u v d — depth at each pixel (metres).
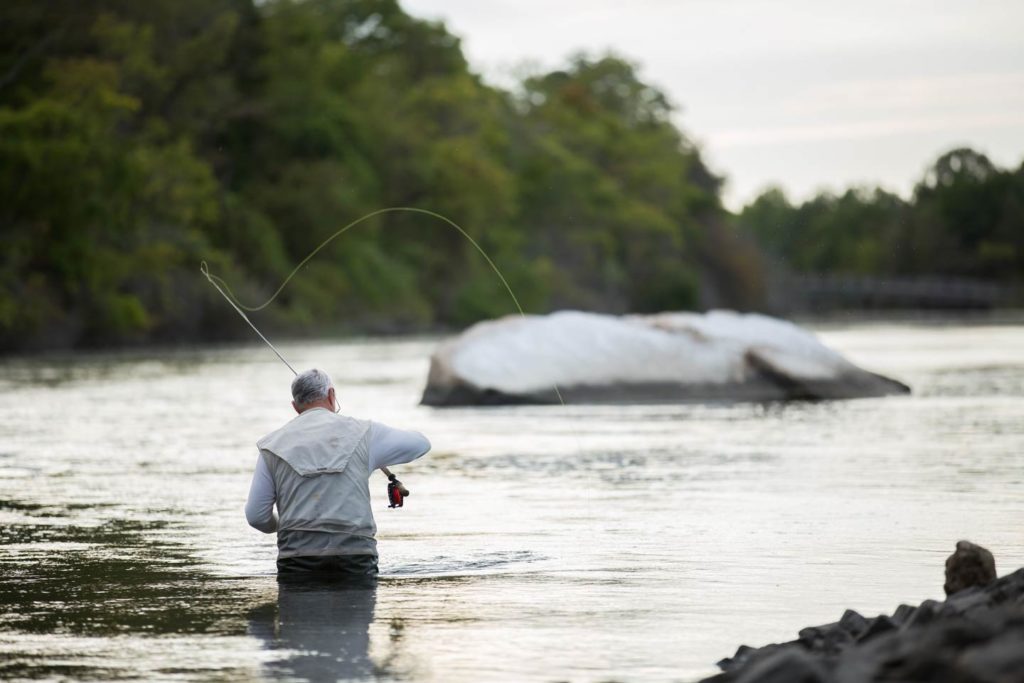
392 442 29.02
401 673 20.34
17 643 22.34
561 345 78.69
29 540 33.00
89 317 186.25
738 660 20.77
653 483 42.88
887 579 27.27
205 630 23.22
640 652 21.59
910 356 138.88
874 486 41.53
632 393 78.06
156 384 103.31
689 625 23.45
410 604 25.27
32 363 145.38
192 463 50.22
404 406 77.38
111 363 144.62
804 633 21.55
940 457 49.50
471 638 22.53
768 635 22.73
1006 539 31.69
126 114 189.12
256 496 28.39
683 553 30.44
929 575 27.62
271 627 23.45
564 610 24.72
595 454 51.59
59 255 171.25
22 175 163.75
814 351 80.75
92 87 183.50
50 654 21.59
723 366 78.94
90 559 30.34
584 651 21.69
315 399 29.41
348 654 21.53
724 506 37.69
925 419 65.94
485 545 31.69
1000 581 21.31
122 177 172.62
